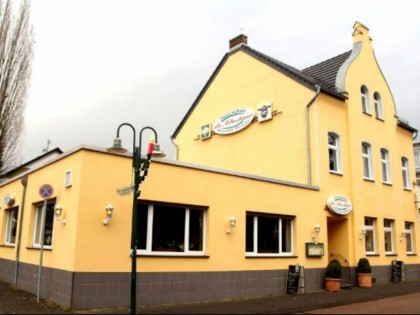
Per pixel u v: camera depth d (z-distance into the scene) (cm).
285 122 1833
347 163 1844
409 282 1972
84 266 1054
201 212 1319
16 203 1611
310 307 1198
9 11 2323
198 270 1248
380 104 2164
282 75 1888
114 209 1123
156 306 1124
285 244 1543
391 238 2092
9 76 2303
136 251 1066
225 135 2131
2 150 2298
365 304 1320
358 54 2058
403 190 2219
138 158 1038
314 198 1642
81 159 1101
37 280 1264
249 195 1424
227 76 2200
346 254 1759
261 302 1239
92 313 992
